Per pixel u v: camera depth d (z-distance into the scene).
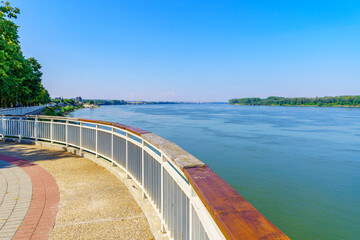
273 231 0.91
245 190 17.30
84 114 113.81
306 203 15.25
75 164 6.68
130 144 4.82
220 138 41.09
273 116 112.88
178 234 2.34
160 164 3.14
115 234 3.21
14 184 5.04
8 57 15.18
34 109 50.41
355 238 11.51
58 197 4.42
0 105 40.25
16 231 3.21
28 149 8.69
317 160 26.77
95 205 4.11
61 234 3.18
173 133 46.84
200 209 1.61
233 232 0.90
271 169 22.67
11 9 17.86
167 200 2.76
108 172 5.99
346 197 16.33
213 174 1.64
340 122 80.12
